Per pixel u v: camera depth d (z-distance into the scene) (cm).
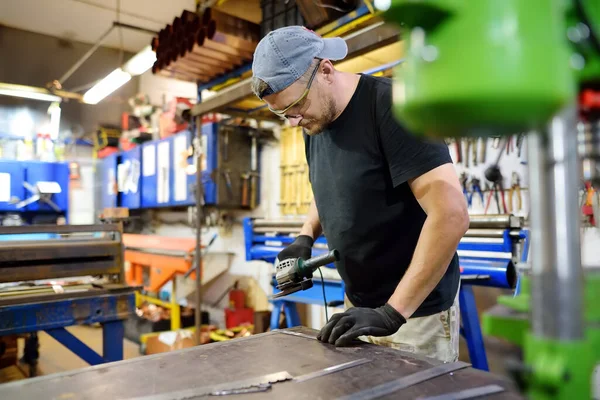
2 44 528
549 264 35
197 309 307
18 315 186
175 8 481
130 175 494
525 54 29
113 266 216
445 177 100
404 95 33
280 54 105
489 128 33
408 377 76
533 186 36
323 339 101
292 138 349
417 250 101
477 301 241
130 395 73
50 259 196
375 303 126
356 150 115
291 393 72
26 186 457
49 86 426
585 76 36
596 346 37
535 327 36
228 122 366
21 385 79
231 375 81
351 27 204
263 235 263
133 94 613
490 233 176
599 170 43
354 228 119
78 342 201
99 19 512
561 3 32
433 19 31
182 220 491
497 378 75
